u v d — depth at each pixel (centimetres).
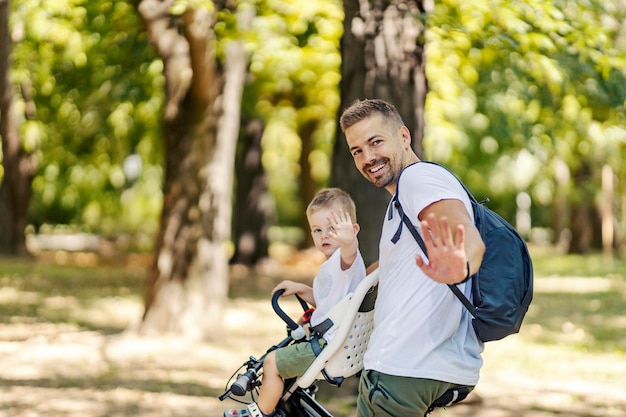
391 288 358
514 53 952
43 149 2381
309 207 434
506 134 1644
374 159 365
